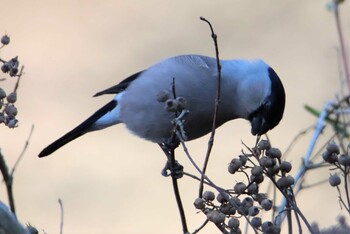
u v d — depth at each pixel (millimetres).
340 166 5102
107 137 13305
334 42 13547
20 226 4578
